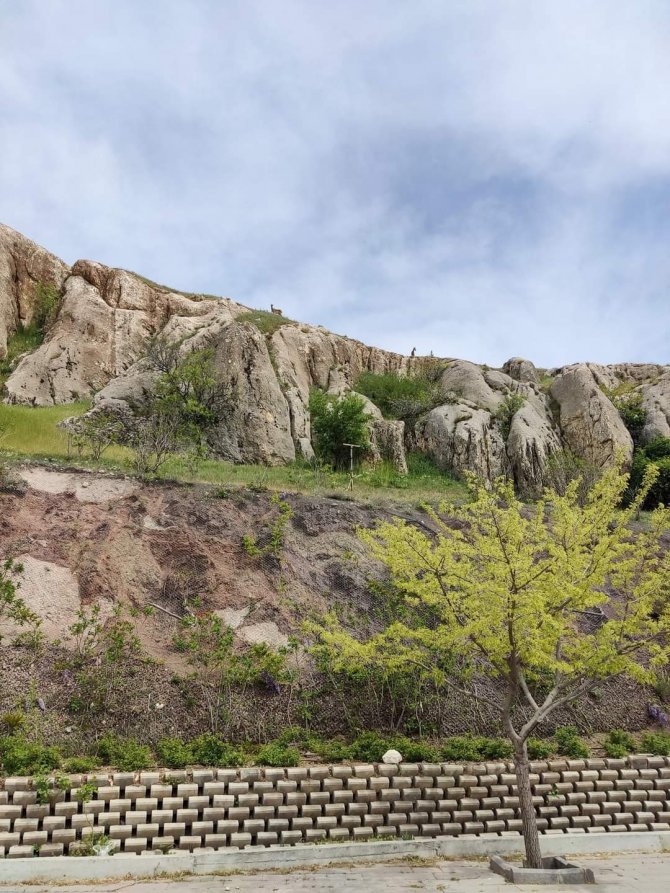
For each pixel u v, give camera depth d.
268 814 8.38
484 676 11.86
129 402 24.14
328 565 13.70
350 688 10.89
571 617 9.08
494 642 7.90
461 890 6.71
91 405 25.58
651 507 25.97
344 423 26.03
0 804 7.65
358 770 8.91
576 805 9.73
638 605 8.63
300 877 7.29
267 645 11.18
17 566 11.27
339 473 24.03
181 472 17.92
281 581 12.80
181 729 9.63
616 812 9.88
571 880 7.16
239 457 23.27
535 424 29.22
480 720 11.02
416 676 10.94
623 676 12.68
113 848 7.68
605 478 9.60
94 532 12.97
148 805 8.01
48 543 12.43
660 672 12.85
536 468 27.11
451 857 8.38
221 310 31.97
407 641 11.80
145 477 15.62
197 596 12.10
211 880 7.15
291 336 32.38
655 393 33.16
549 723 11.41
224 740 9.60
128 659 10.46
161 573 12.45
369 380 34.38
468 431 27.81
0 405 22.33
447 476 27.33
